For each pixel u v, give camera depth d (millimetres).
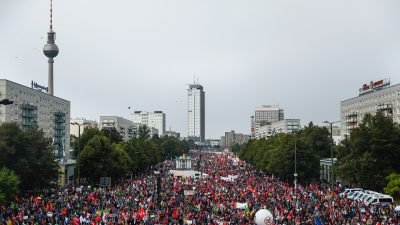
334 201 80562
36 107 149500
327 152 169625
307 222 60750
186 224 61250
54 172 104312
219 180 130625
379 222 58000
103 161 121500
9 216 63656
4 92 132625
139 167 172250
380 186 97688
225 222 60906
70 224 61812
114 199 85812
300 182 134750
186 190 98875
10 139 94688
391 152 100062
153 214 66938
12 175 80562
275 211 70875
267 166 147625
